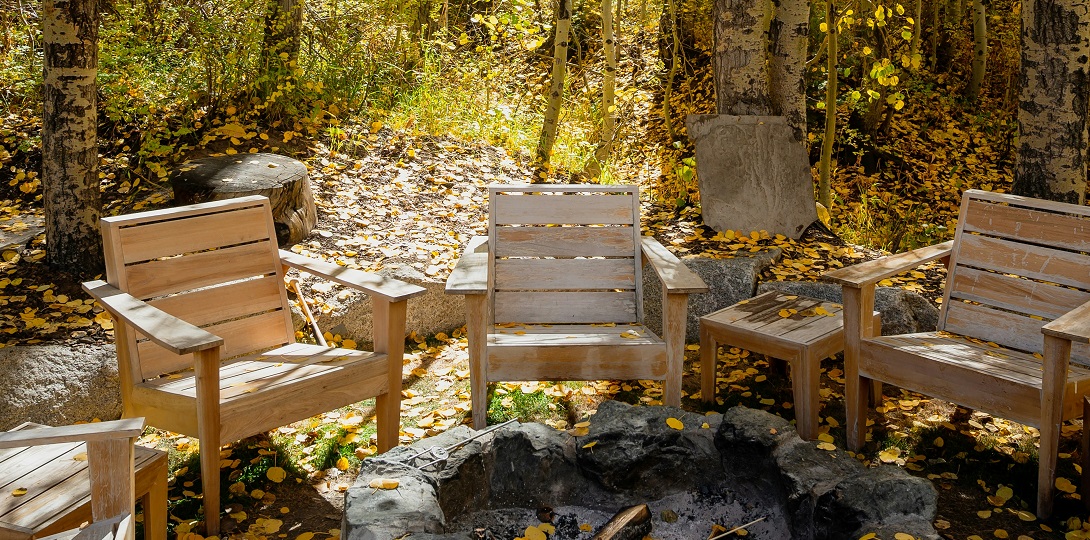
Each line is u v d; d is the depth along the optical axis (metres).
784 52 5.47
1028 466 3.18
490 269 3.82
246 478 3.11
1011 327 3.44
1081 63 4.00
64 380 3.48
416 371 4.05
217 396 2.70
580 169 6.47
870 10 7.98
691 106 9.27
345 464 3.19
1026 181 4.22
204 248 3.34
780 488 2.54
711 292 4.49
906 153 8.85
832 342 3.43
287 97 5.93
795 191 5.20
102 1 5.66
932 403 3.74
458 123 6.48
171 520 2.84
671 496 2.74
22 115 5.81
